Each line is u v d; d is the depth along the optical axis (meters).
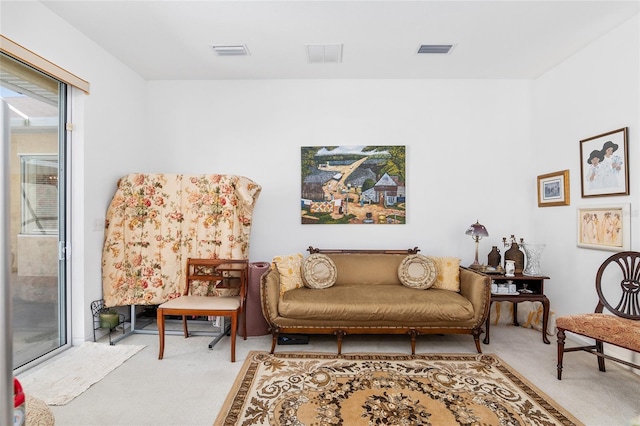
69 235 2.79
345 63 3.37
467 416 1.87
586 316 2.27
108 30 2.78
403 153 3.67
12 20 2.22
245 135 3.75
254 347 2.83
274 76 3.68
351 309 2.67
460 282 3.12
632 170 2.55
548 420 1.84
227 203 3.23
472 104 3.71
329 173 3.70
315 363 2.52
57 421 1.81
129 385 2.18
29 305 2.45
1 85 2.24
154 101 3.76
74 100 2.83
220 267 2.97
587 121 2.98
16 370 2.30
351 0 2.40
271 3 2.43
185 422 1.81
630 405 1.99
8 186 0.73
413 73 3.59
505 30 2.77
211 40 2.94
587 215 2.94
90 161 2.91
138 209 3.17
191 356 2.63
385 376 2.32
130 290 3.13
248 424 1.79
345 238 3.70
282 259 3.09
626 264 2.45
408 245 3.69
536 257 3.19
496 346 2.88
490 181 3.70
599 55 2.85
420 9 2.50
